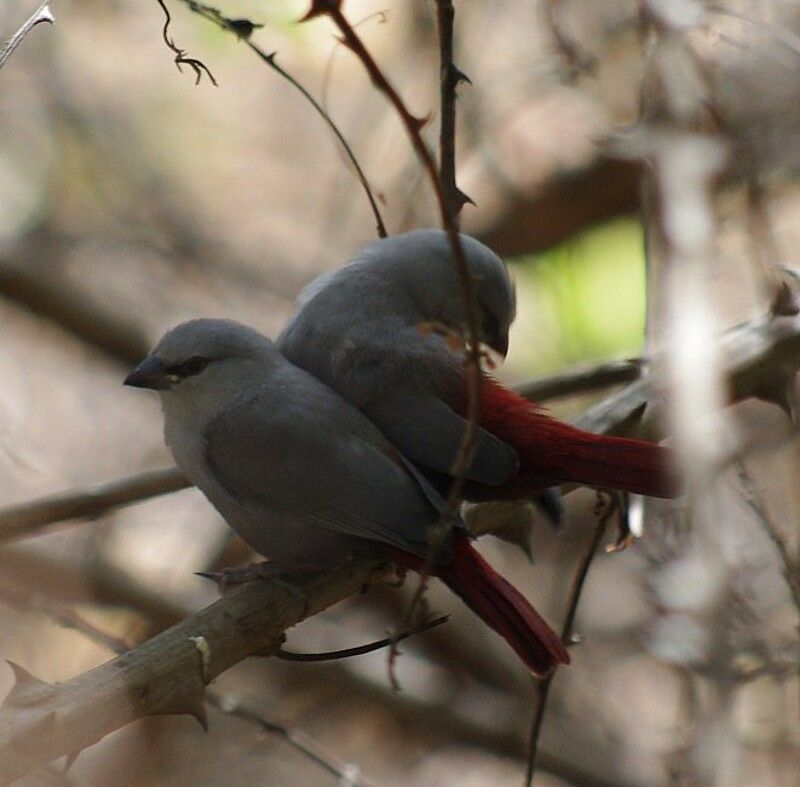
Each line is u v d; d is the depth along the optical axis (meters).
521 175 13.12
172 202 14.60
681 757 6.91
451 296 8.26
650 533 7.52
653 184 7.59
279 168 14.93
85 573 11.49
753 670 7.75
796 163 8.66
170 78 14.63
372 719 12.59
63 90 14.20
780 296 8.45
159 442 13.88
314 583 7.49
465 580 7.09
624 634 12.00
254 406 7.72
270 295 14.73
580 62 9.65
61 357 14.11
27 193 14.09
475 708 11.87
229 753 11.83
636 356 9.89
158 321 14.41
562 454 7.28
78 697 5.43
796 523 8.09
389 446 7.62
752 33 8.73
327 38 13.12
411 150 12.87
